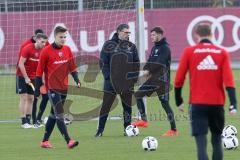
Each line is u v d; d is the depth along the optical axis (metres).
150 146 37.47
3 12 82.94
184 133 44.94
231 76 28.05
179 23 95.56
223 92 28.81
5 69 84.81
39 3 82.31
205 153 28.38
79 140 42.38
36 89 38.03
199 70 28.45
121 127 49.22
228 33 95.31
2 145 40.44
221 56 28.34
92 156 35.75
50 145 39.09
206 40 28.78
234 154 35.81
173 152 36.88
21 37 83.31
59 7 83.06
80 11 83.06
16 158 35.44
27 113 49.75
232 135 38.75
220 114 28.77
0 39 83.81
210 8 95.44
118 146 39.50
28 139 43.12
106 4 76.12
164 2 97.69
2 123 52.59
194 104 28.55
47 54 37.50
